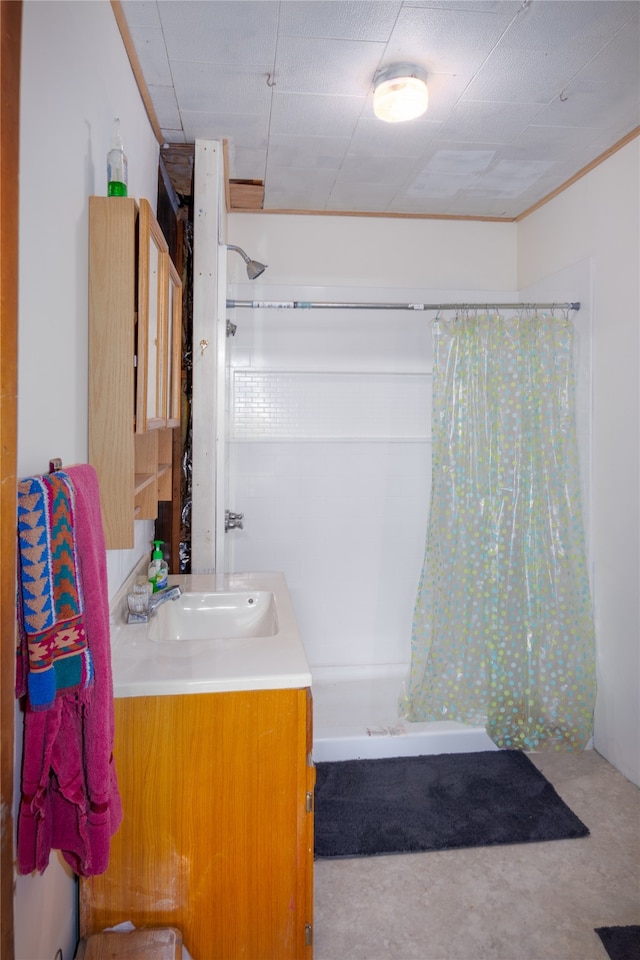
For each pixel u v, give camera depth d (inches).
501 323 102.0
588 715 100.5
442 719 103.1
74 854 40.9
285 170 101.8
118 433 52.4
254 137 90.9
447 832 81.3
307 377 121.0
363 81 76.5
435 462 102.7
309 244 120.4
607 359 98.0
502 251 125.4
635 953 63.2
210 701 53.1
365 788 91.1
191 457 95.0
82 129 51.0
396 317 122.4
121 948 50.4
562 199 109.0
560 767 98.0
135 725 52.6
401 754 100.6
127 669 54.7
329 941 64.6
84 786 39.2
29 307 39.8
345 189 109.7
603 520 100.2
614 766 98.1
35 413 41.0
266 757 53.9
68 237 47.3
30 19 39.4
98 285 51.8
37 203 41.0
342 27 66.2
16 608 35.1
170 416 72.2
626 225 92.6
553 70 74.1
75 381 49.3
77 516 38.5
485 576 101.3
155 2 62.1
